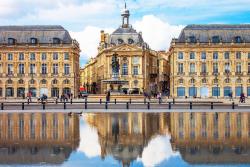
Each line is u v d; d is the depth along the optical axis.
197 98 118.31
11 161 22.75
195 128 36.19
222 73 126.75
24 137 31.09
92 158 23.67
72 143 28.52
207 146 26.95
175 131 34.28
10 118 45.00
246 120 42.75
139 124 39.28
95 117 46.28
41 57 128.50
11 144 28.05
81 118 45.12
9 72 128.00
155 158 23.55
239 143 27.98
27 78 127.94
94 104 70.88
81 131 34.47
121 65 138.50
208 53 127.19
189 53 127.56
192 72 127.50
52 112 53.28
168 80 169.88
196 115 48.69
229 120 42.81
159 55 172.75
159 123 40.09
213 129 35.44
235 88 127.00
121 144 28.12
